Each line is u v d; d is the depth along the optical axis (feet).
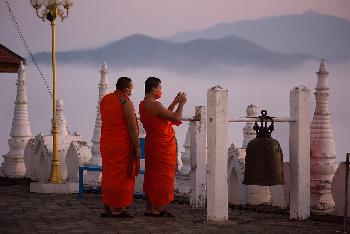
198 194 41.27
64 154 56.24
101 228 31.83
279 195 41.32
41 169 58.49
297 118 35.53
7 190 51.80
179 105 35.91
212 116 34.14
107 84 56.24
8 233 30.22
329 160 39.14
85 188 51.16
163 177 35.96
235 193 45.09
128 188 35.50
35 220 34.55
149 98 36.11
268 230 31.50
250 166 33.35
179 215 37.17
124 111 35.09
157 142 35.83
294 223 34.17
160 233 30.48
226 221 34.27
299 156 35.65
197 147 41.22
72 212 38.09
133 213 37.83
